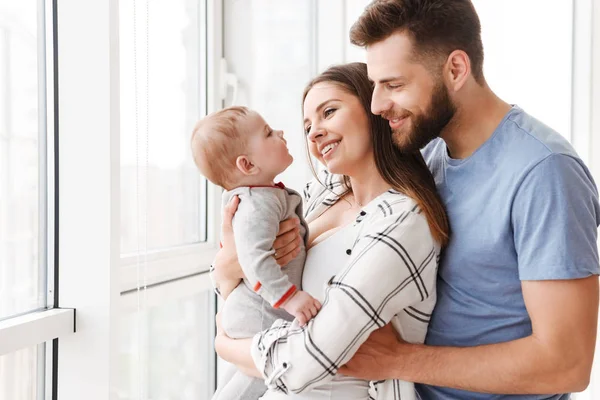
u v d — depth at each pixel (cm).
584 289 106
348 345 109
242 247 120
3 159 129
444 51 114
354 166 126
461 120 120
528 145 113
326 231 137
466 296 120
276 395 121
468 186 121
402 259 111
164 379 187
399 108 116
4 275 129
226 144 127
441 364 112
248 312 128
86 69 137
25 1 134
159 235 180
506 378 108
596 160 219
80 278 139
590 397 219
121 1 152
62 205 140
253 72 226
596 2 216
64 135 139
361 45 120
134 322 168
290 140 233
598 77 218
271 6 229
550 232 106
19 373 133
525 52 226
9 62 130
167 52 182
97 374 138
